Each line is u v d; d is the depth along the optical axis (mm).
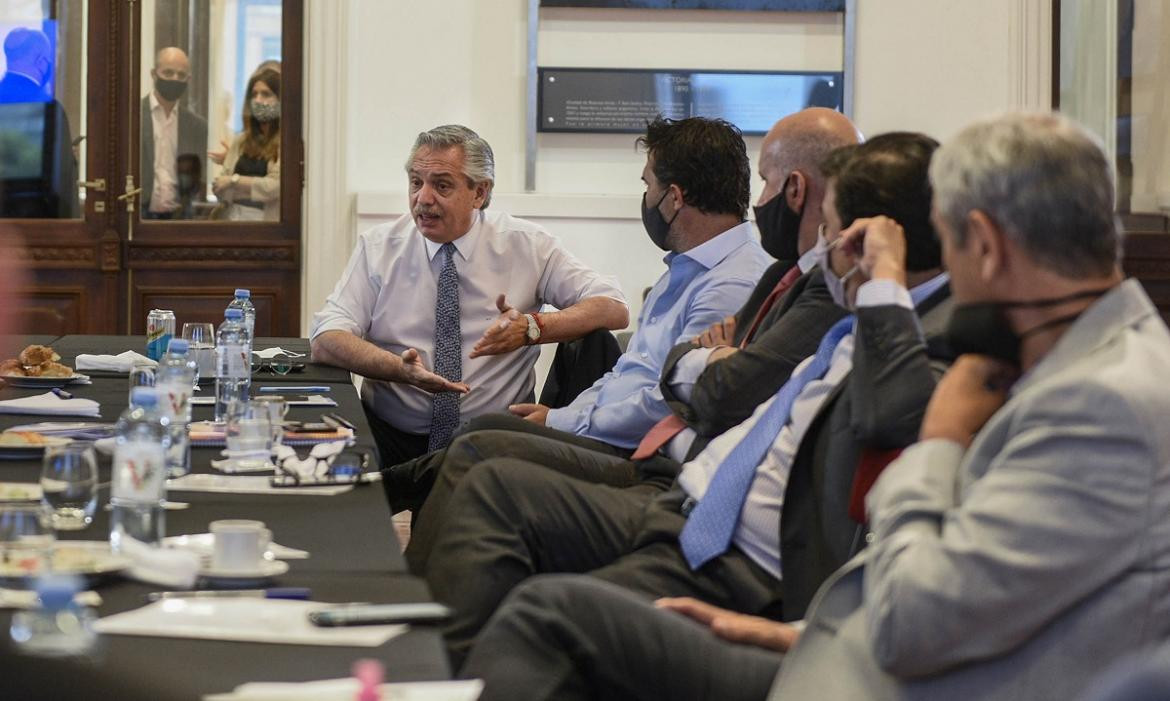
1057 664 1574
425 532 3381
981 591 1570
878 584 1665
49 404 3561
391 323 4918
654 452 3430
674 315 3893
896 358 2254
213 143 8227
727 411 3090
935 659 1615
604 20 8086
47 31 8125
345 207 8094
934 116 8203
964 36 8172
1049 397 1599
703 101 8125
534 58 8039
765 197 3307
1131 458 1539
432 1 8039
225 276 8266
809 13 8156
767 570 2615
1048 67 8117
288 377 4535
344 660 1586
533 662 1926
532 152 8086
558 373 4754
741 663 1979
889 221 2379
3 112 8102
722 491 2662
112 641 1631
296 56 8188
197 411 3854
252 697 1436
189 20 8164
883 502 1743
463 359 4914
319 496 2623
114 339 5832
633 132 8125
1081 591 1552
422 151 4832
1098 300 1690
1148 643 1538
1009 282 1717
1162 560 1539
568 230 8000
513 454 3482
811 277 3135
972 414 1775
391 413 4812
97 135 8172
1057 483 1559
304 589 1875
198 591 1878
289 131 8203
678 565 2650
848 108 8164
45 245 8164
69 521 2248
